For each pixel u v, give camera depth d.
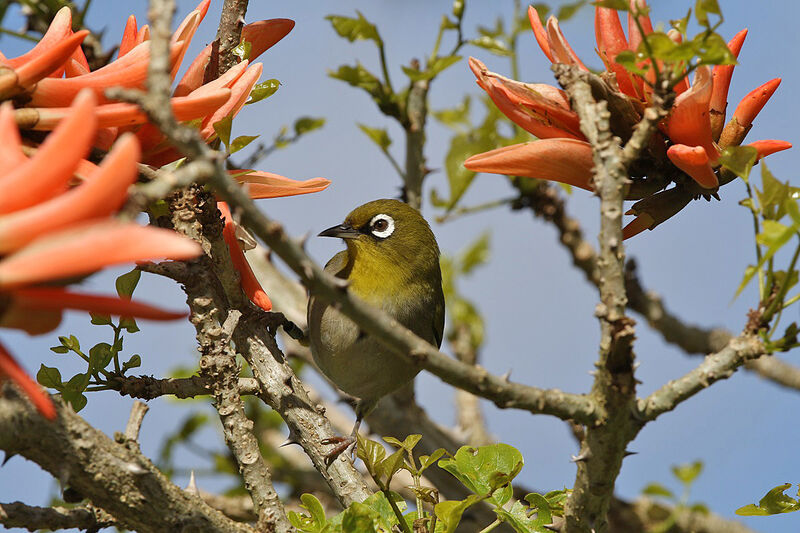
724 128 7.41
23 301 3.41
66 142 3.52
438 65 13.02
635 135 6.26
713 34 5.96
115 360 7.63
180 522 6.57
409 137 13.44
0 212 3.45
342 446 8.45
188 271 7.60
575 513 7.03
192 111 5.69
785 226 6.00
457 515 6.93
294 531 7.39
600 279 6.15
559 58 7.14
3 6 10.60
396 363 11.66
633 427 6.45
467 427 15.45
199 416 14.20
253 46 8.37
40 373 7.42
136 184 6.36
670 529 13.87
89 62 10.29
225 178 4.50
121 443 6.49
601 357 6.20
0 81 5.31
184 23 6.70
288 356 14.51
